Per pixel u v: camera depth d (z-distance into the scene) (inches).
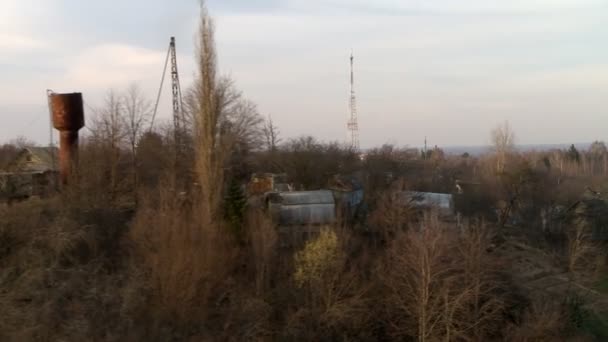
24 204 1206.9
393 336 1000.9
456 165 3769.7
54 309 890.1
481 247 1099.9
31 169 1776.6
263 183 1612.9
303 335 939.3
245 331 924.0
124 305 911.0
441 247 1014.4
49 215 1168.2
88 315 892.0
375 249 1250.6
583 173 3469.5
